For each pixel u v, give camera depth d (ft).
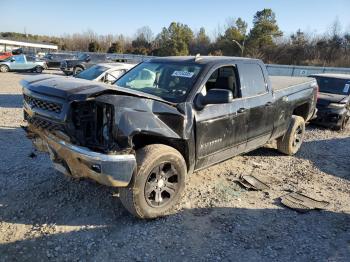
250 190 16.60
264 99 17.75
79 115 11.33
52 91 11.55
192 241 12.00
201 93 14.17
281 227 13.26
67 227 12.42
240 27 214.48
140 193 12.34
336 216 14.43
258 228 13.09
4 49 189.06
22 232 11.96
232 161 20.65
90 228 12.44
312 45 181.88
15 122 28.27
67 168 12.49
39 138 13.33
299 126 22.39
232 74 16.24
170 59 16.79
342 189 17.57
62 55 107.45
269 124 18.63
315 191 17.04
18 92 50.62
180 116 13.00
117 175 11.45
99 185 15.71
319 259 11.35
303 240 12.44
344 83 35.76
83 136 11.53
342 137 29.99
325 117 32.35
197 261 10.95
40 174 16.71
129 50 228.84
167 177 13.20
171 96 14.05
